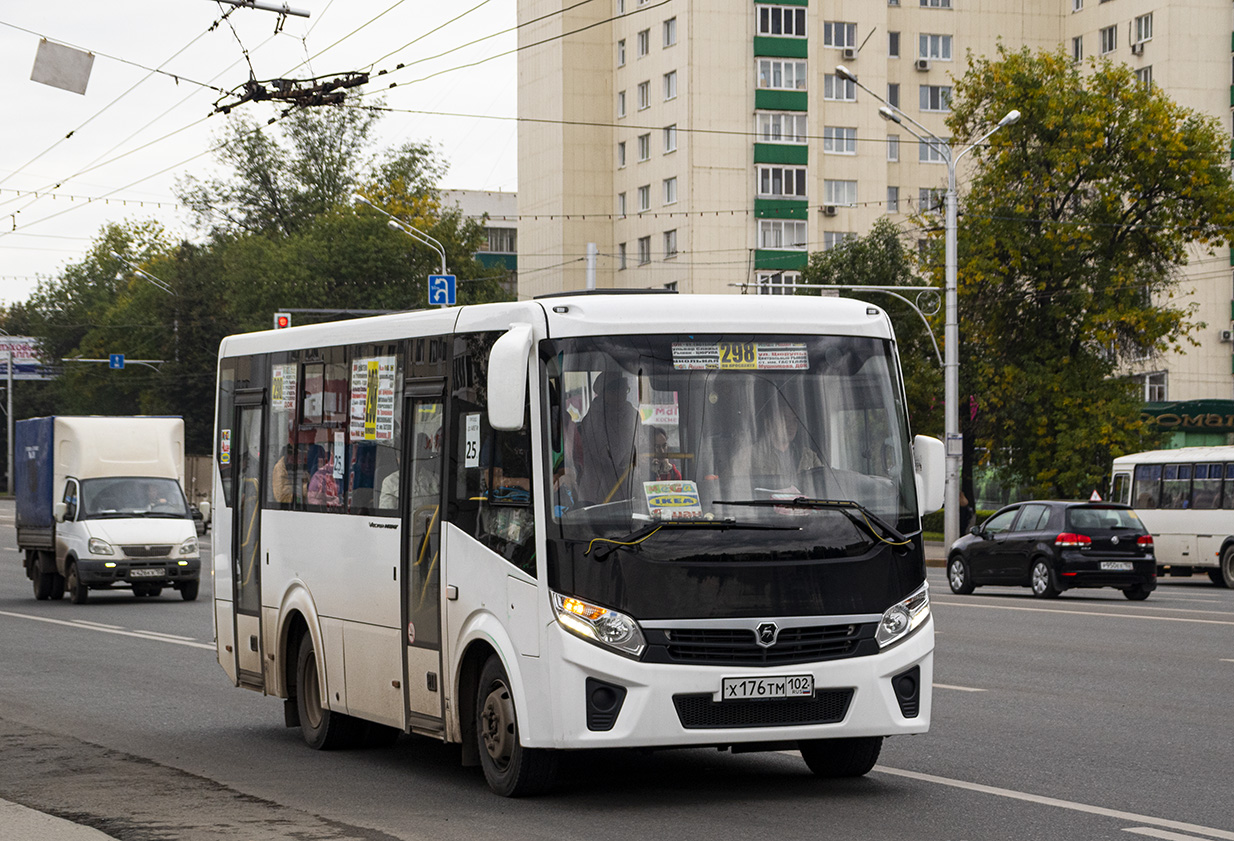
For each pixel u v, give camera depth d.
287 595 11.57
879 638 8.59
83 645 19.56
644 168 79.44
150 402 83.31
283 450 11.83
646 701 8.18
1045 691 13.83
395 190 75.88
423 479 9.72
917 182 80.44
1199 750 10.57
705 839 7.62
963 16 81.12
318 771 10.20
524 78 86.62
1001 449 53.03
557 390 8.60
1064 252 50.22
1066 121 50.44
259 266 71.44
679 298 8.90
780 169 76.38
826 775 9.53
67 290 108.81
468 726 9.27
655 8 78.00
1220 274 73.69
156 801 8.99
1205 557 34.50
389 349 10.32
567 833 7.82
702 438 8.65
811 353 8.96
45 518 28.64
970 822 8.03
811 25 76.56
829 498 8.73
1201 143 50.59
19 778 9.91
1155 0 75.00
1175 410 59.09
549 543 8.41
